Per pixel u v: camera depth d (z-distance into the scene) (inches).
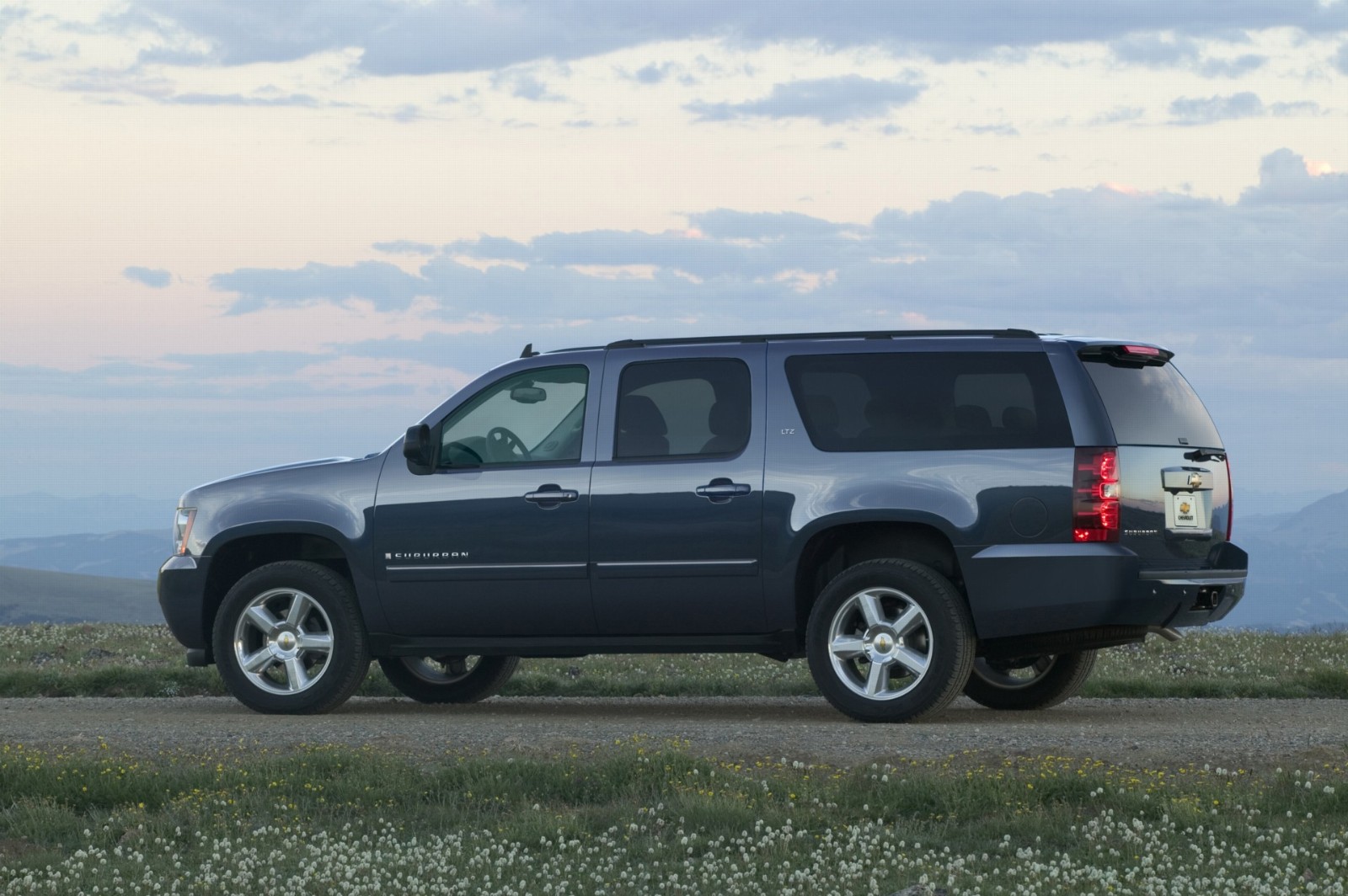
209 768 386.6
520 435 504.7
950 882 271.9
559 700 601.9
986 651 465.7
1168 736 416.8
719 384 483.2
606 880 287.3
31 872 296.8
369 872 292.0
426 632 512.7
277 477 533.0
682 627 484.1
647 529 480.1
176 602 538.6
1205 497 469.1
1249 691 609.9
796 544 464.4
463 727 462.9
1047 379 453.1
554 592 491.8
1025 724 460.8
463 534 500.7
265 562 553.6
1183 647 836.6
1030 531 445.1
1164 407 471.2
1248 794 337.1
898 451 460.8
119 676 658.8
